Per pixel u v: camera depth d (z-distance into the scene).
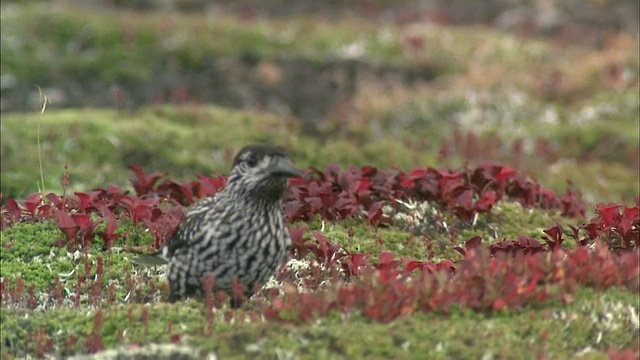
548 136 26.86
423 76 32.97
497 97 28.97
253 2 42.19
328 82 32.50
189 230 10.80
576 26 39.84
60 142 22.81
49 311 11.34
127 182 21.83
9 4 36.06
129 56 32.34
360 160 24.31
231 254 10.68
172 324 10.53
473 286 10.50
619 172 24.48
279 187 10.64
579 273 10.95
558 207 15.91
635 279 10.98
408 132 27.47
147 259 11.60
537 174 23.88
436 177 15.10
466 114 28.20
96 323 10.32
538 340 9.83
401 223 14.46
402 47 34.38
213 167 23.30
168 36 33.62
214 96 31.55
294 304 10.29
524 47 35.00
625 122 27.94
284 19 38.72
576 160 25.78
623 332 10.16
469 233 14.24
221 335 9.81
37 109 29.11
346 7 42.44
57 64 31.25
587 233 13.48
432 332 9.70
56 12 33.44
